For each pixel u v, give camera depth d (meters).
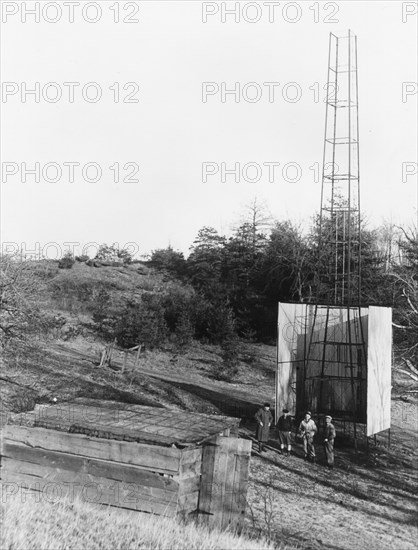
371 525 16.28
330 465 20.94
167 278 59.72
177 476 12.42
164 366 37.00
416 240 41.81
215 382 34.97
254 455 21.72
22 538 9.02
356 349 24.30
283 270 48.56
